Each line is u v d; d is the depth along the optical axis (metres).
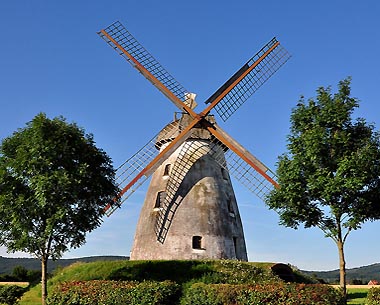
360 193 19.89
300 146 21.02
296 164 20.56
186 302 19.75
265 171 30.30
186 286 24.11
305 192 20.45
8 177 21.16
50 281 27.97
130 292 19.38
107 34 31.22
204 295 19.22
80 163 22.23
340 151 20.14
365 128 20.88
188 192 30.36
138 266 26.81
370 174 19.22
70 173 21.47
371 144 19.97
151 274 26.06
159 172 31.94
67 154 21.86
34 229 21.33
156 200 30.91
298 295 17.98
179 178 30.69
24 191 21.22
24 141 21.72
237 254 30.70
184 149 31.47
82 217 21.88
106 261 28.50
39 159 21.08
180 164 31.02
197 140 31.81
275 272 27.22
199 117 31.44
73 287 19.86
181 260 27.28
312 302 17.83
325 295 18.08
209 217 29.88
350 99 20.89
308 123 21.14
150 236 29.97
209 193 30.61
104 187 23.19
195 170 31.02
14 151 22.16
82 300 19.25
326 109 20.72
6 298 23.45
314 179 19.92
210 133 31.75
